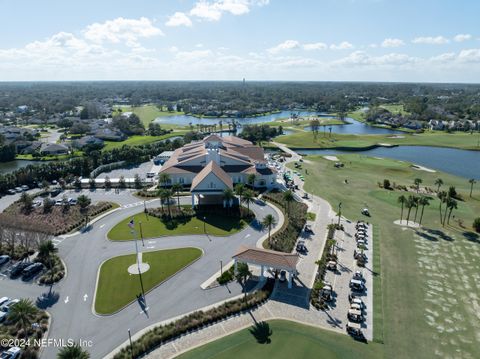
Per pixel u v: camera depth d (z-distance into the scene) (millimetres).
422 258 71438
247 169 115875
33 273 64125
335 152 186125
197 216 90188
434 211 97312
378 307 55656
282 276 62688
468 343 48438
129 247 74062
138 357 45156
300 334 49375
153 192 109125
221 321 52062
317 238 79500
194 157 118500
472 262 70125
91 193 110938
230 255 70562
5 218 77562
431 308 55781
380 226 87125
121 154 148875
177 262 67812
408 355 46000
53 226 83125
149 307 54844
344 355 45594
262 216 90688
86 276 63250
